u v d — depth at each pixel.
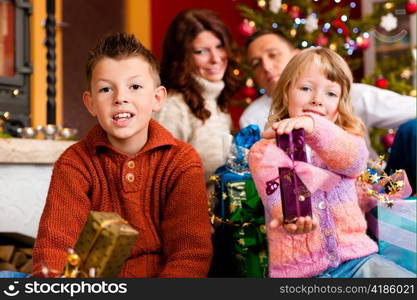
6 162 1.93
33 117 3.57
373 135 3.87
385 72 3.88
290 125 1.19
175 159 1.48
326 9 5.26
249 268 1.64
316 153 1.36
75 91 4.09
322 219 1.37
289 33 3.59
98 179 1.46
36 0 3.62
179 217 1.45
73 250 0.98
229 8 5.24
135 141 1.47
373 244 1.42
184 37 2.40
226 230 1.70
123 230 0.94
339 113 1.48
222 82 2.42
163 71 2.46
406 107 2.41
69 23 4.07
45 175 2.07
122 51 1.42
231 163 1.79
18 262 2.15
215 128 2.33
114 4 4.46
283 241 1.38
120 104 1.39
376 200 1.49
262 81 2.53
